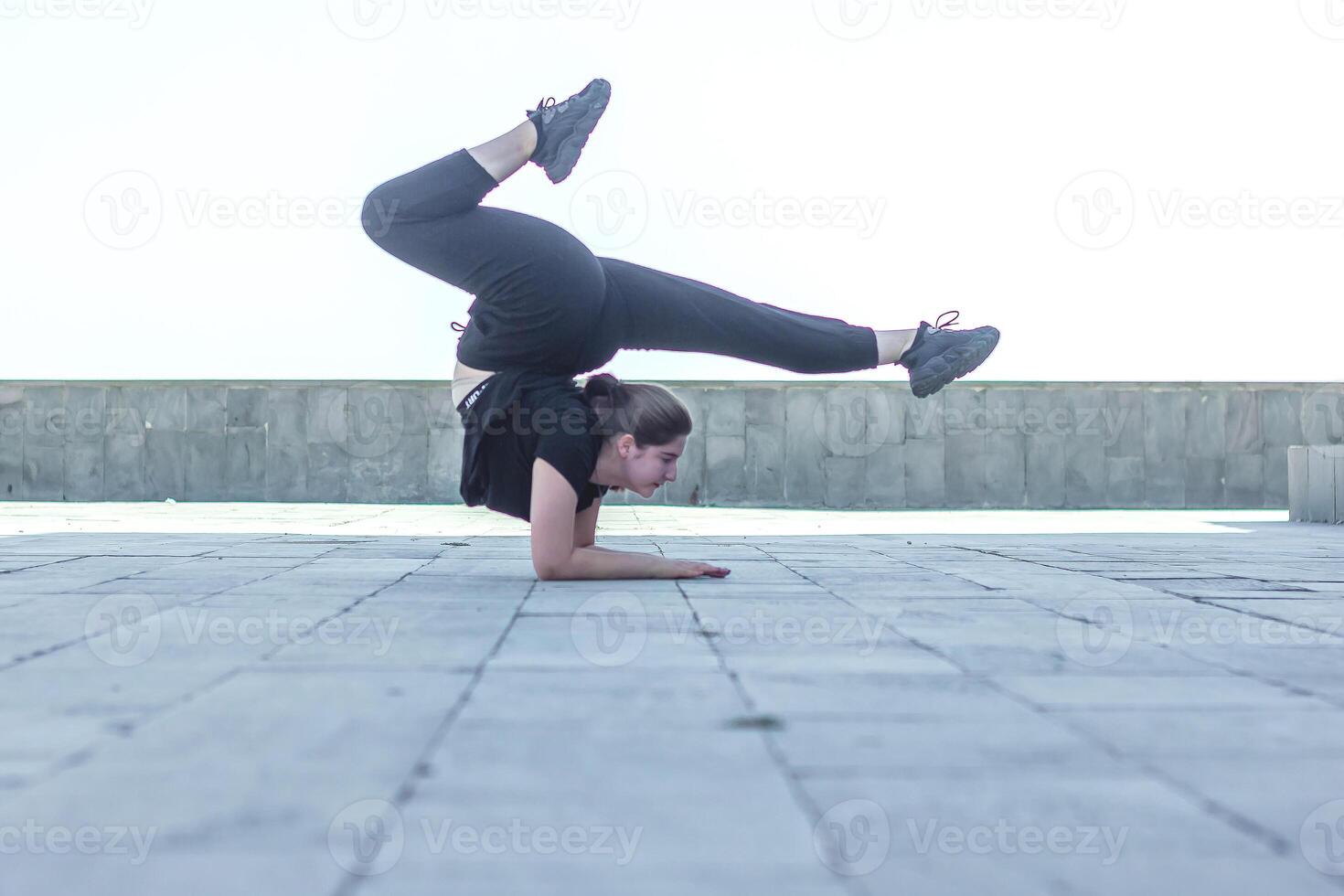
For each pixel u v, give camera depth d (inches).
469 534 267.9
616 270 130.6
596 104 124.9
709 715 59.2
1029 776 47.7
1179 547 223.0
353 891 34.9
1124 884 35.7
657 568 135.6
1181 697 64.7
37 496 492.4
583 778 47.1
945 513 462.0
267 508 454.9
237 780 46.7
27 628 91.5
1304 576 148.3
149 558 173.3
